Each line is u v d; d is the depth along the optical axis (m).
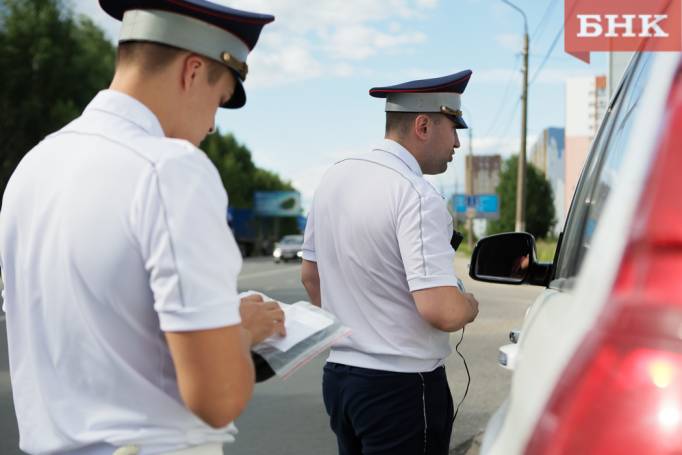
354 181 2.40
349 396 2.40
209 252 1.25
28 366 1.40
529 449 0.89
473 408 5.55
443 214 2.29
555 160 97.88
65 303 1.31
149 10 1.40
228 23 1.43
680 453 0.78
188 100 1.42
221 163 74.56
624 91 1.75
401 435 2.35
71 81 36.53
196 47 1.40
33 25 35.94
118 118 1.36
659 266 0.82
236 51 1.46
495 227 76.19
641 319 0.82
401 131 2.44
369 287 2.35
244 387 1.28
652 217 0.82
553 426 0.86
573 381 0.86
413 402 2.34
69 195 1.30
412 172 2.37
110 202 1.27
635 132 0.96
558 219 76.75
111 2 1.42
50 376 1.36
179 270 1.22
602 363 0.84
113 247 1.26
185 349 1.23
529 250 2.36
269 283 20.58
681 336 0.80
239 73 1.48
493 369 7.05
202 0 1.43
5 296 1.44
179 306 1.22
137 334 1.30
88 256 1.27
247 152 84.75
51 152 1.38
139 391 1.32
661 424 0.79
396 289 2.33
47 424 1.36
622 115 1.62
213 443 1.42
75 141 1.36
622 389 0.82
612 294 0.85
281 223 103.94
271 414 5.70
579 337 0.90
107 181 1.28
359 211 2.35
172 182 1.25
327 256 2.46
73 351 1.32
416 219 2.24
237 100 1.55
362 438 2.42
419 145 2.44
